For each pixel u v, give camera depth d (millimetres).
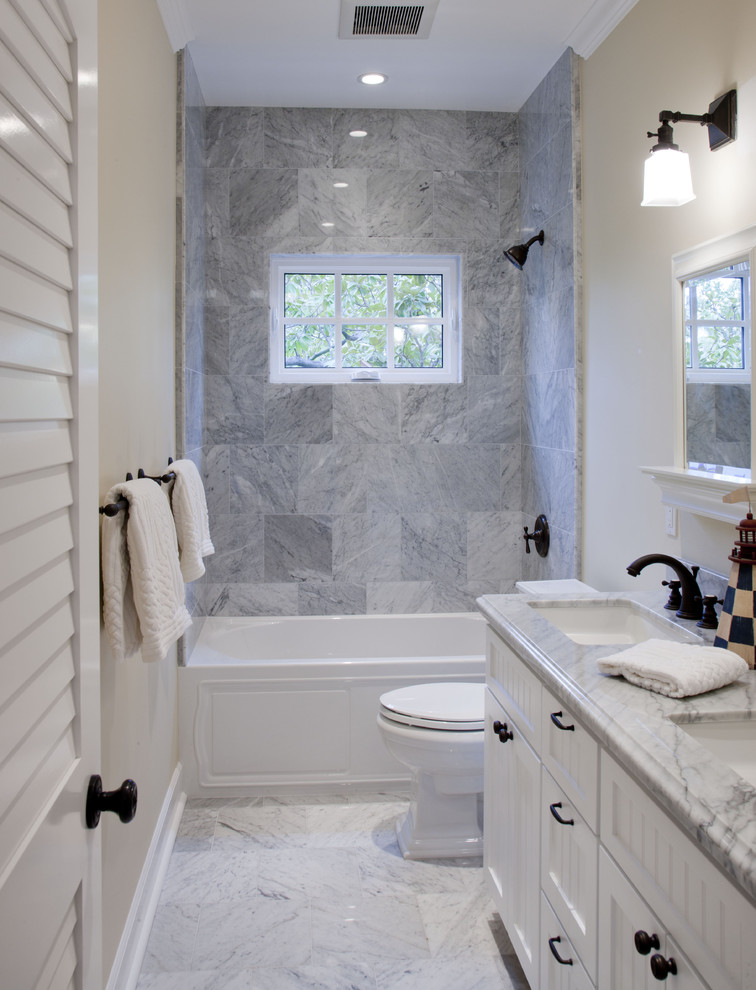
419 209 3793
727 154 1984
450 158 3799
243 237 3738
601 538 2895
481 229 3828
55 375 837
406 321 3918
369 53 3176
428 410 3844
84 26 918
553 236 3316
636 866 1199
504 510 3895
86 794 931
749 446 1839
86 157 928
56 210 831
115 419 1938
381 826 2854
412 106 3744
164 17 2709
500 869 2076
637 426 2566
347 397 3809
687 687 1361
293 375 3881
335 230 3762
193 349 3277
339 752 3117
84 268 920
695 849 1006
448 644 3811
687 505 2070
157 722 2541
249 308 3750
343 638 3768
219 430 3760
